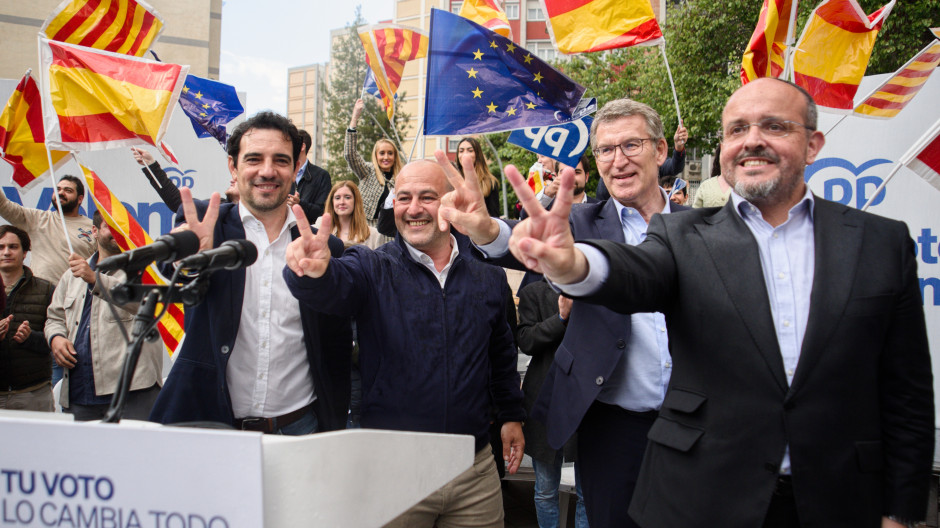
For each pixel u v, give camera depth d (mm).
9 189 5809
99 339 4066
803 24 10797
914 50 11062
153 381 4160
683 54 15117
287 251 2156
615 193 2799
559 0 4160
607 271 1712
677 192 5379
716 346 1824
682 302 1899
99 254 4176
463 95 3324
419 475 1507
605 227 2793
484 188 5141
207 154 5898
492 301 2777
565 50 4168
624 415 2555
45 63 3402
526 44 36062
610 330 2516
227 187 5930
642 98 16578
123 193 5797
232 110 5148
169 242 1613
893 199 4586
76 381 4062
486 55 3336
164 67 3510
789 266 1891
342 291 2373
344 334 2812
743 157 1931
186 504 1209
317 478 1252
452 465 1621
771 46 3637
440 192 2666
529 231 1583
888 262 1804
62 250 5344
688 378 1887
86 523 1252
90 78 3430
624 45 4074
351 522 1305
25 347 4082
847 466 1719
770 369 1758
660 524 1852
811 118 1956
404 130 34000
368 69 6293
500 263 2371
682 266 1915
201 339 2539
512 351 2984
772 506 1765
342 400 2807
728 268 1861
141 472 1229
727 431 1783
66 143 3393
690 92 15023
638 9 4074
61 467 1263
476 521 2586
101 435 1246
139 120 3410
